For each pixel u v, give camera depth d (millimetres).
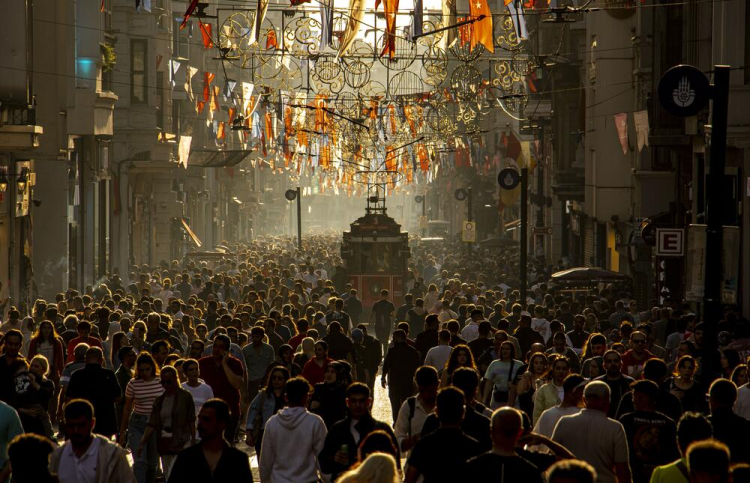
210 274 120500
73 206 110312
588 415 27578
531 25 154875
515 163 147625
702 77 37625
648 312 74312
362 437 28578
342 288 117188
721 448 18672
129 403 39500
